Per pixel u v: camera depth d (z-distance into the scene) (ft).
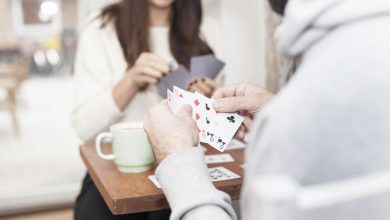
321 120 1.42
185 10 5.75
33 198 9.41
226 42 6.73
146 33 5.57
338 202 1.29
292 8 1.62
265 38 6.41
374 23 1.52
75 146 14.44
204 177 2.30
